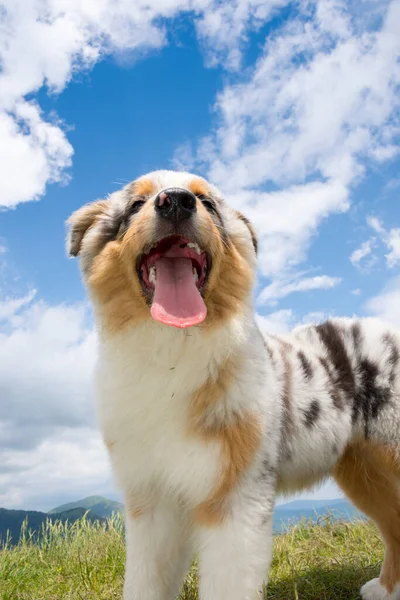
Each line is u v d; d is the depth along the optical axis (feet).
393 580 1.81
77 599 1.88
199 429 1.35
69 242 1.68
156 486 1.47
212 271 1.41
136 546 1.49
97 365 1.51
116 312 1.43
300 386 1.64
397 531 1.83
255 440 1.36
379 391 1.75
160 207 1.37
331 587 1.90
